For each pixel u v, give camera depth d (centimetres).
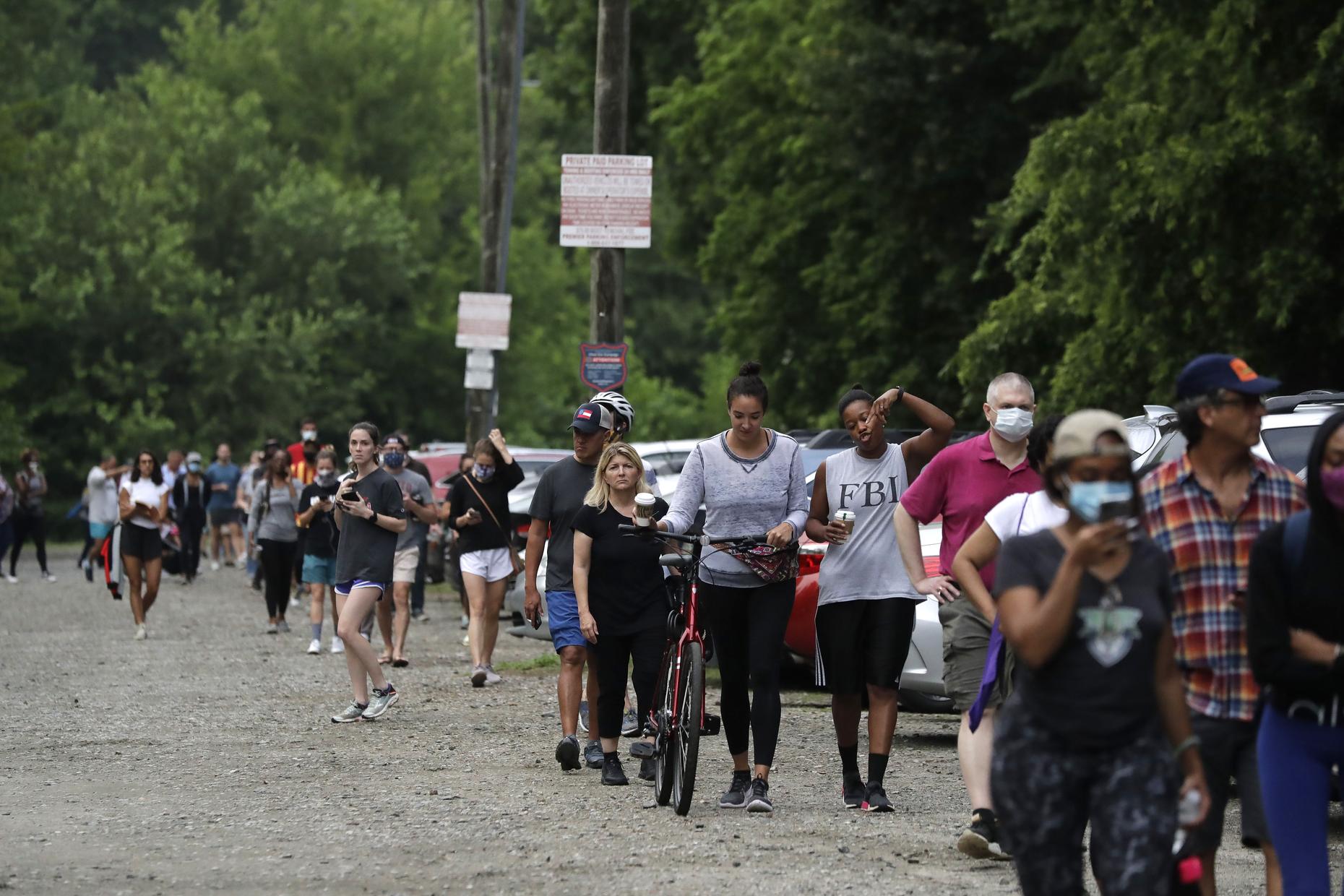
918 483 2514
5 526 8988
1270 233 5878
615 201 4847
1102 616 1434
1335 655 1616
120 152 16525
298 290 16638
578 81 13288
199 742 3509
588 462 3228
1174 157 5825
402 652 4984
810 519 2767
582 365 4834
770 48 10531
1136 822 1423
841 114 8931
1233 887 2202
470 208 18388
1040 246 7069
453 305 18462
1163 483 1781
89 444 15575
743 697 2778
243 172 16575
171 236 15662
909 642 2714
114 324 15600
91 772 3131
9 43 16825
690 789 2656
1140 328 6241
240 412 16025
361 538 3822
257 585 7906
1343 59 5578
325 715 3941
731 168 10856
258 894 2141
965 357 7381
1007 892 2144
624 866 2300
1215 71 5975
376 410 18700
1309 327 5997
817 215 10331
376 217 16912
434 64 19025
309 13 18600
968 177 8944
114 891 2156
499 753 3369
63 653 5422
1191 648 1759
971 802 2452
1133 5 6381
